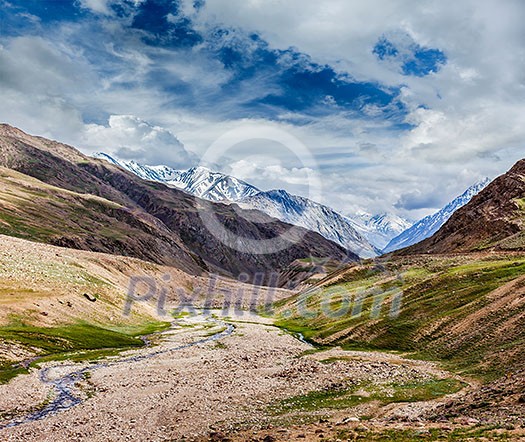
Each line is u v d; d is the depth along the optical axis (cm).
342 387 6019
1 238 16500
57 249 17738
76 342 9894
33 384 6750
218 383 6788
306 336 11856
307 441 3572
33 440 4569
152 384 6894
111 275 17250
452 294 10219
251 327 14225
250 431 4303
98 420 5181
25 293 11369
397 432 3488
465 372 6253
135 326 13262
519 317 7406
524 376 4825
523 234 15500
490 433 2989
